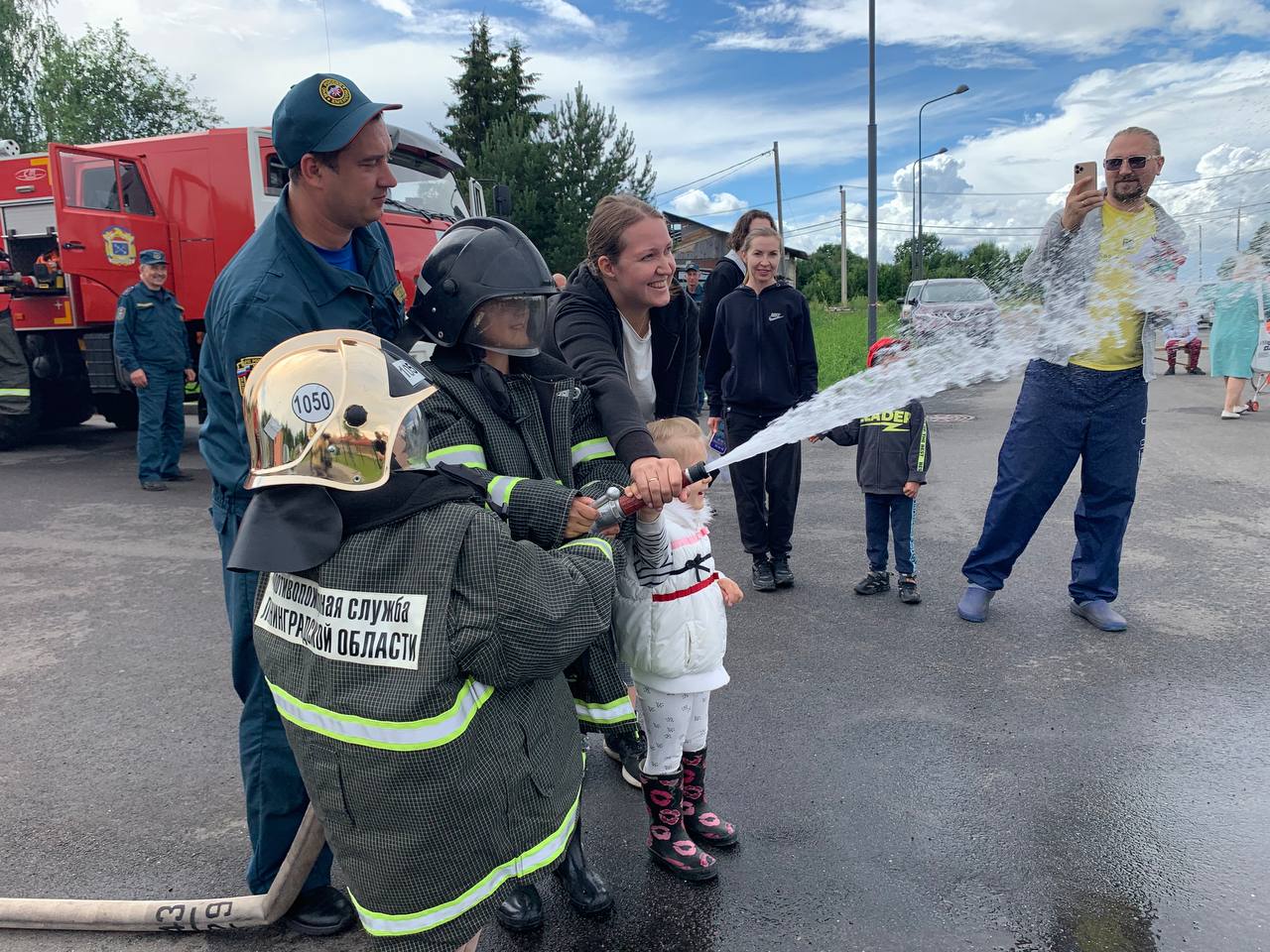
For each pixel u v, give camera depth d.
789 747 3.28
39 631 4.67
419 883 1.64
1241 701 3.56
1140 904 2.38
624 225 2.53
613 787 3.11
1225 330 10.41
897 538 4.85
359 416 1.57
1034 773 3.06
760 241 4.87
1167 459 8.30
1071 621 4.50
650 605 2.45
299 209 2.11
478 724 1.63
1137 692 3.66
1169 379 14.93
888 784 3.01
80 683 4.02
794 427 2.23
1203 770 3.05
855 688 3.77
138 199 8.62
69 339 9.49
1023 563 5.46
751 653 4.19
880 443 4.79
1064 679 3.80
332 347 1.65
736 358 4.99
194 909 2.34
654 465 1.96
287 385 1.60
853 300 35.00
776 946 2.27
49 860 2.73
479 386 1.96
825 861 2.61
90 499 7.75
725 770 3.13
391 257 2.44
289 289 2.04
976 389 15.65
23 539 6.44
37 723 3.63
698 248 43.03
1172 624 4.41
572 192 26.72
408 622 1.57
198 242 8.57
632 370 2.88
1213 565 5.28
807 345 5.04
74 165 8.39
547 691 1.80
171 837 2.85
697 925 2.36
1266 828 2.71
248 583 2.17
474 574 1.57
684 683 2.49
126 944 2.35
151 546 6.26
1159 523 6.21
